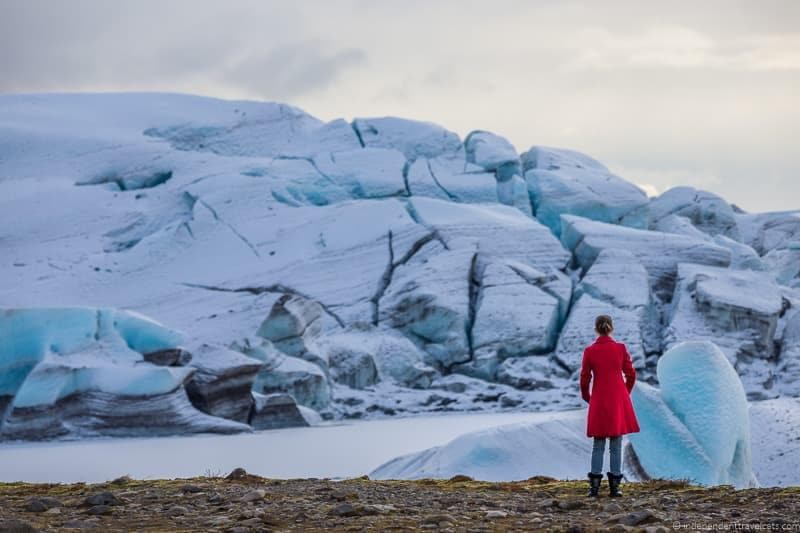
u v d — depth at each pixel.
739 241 111.56
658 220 110.50
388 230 93.50
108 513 12.66
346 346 77.44
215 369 63.09
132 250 98.50
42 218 104.25
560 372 79.31
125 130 127.88
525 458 24.52
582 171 109.88
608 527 10.78
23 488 16.39
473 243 90.69
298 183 106.38
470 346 82.38
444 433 55.78
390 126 118.31
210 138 123.38
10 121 128.88
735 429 24.53
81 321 63.25
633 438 24.88
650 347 82.75
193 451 48.28
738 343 79.69
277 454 45.47
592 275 87.75
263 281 90.75
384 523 11.44
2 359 61.19
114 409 59.03
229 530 11.01
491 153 112.00
